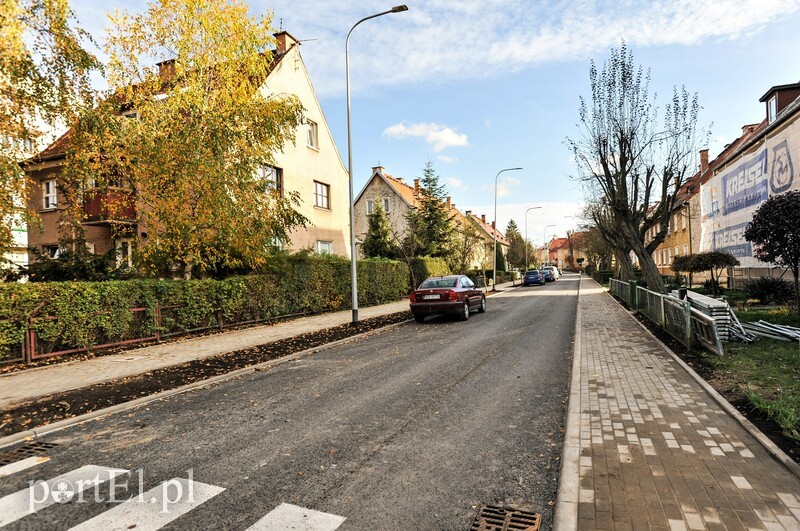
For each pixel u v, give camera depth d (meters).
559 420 5.00
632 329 11.51
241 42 12.25
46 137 10.80
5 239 10.16
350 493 3.43
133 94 12.12
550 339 10.59
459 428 4.82
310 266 16.95
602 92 14.62
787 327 8.82
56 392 6.67
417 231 31.25
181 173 11.52
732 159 23.67
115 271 12.18
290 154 21.02
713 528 2.74
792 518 2.81
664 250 43.19
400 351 9.59
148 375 7.75
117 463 4.10
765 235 10.69
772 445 3.84
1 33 7.92
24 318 8.53
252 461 4.07
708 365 6.98
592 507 3.02
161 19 11.88
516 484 3.53
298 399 6.10
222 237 12.27
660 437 4.21
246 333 12.65
